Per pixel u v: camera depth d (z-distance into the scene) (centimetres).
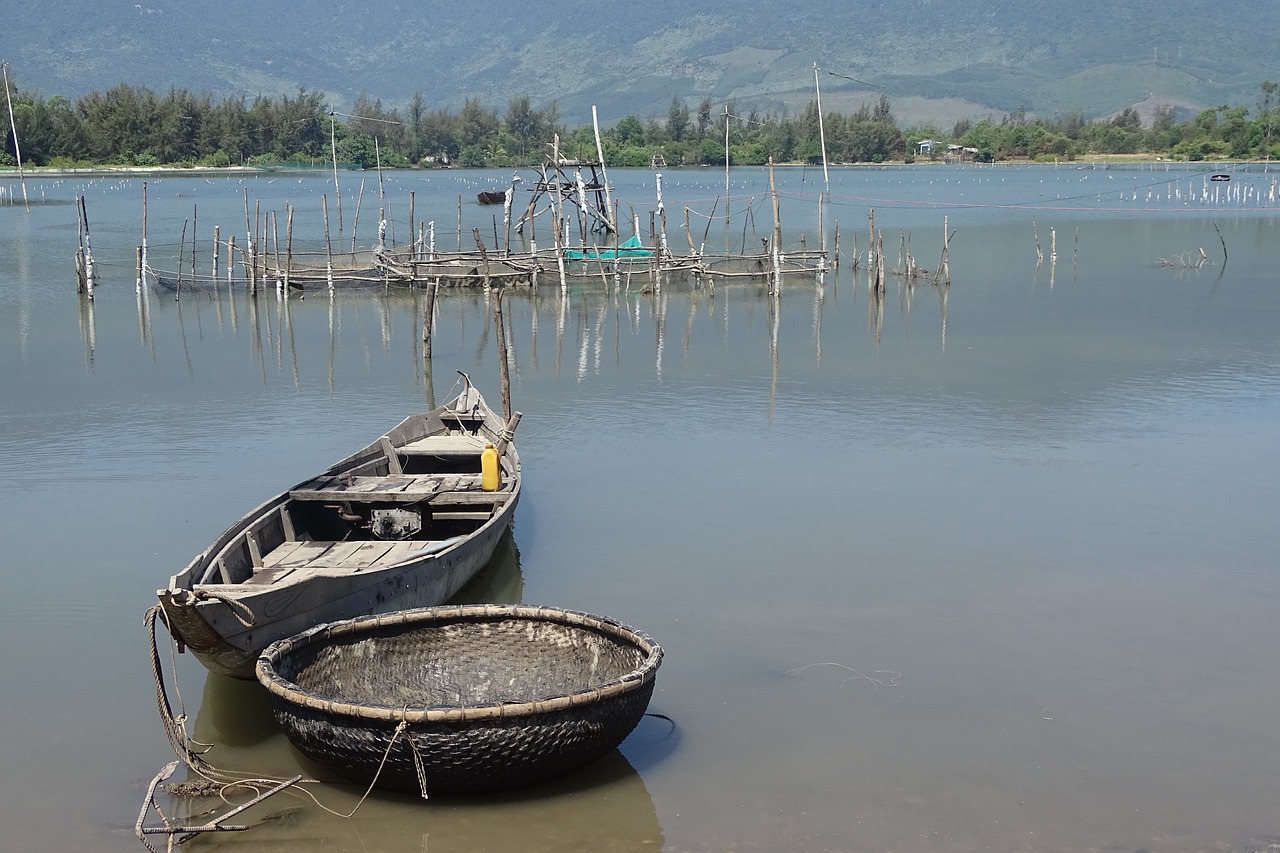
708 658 1445
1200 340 3722
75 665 1434
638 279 5506
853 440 2477
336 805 1134
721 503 2045
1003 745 1241
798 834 1085
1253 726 1278
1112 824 1099
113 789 1166
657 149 18875
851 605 1602
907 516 1970
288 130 17988
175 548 1823
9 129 15362
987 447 2409
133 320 4309
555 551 1809
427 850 1059
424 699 1275
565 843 1070
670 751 1231
